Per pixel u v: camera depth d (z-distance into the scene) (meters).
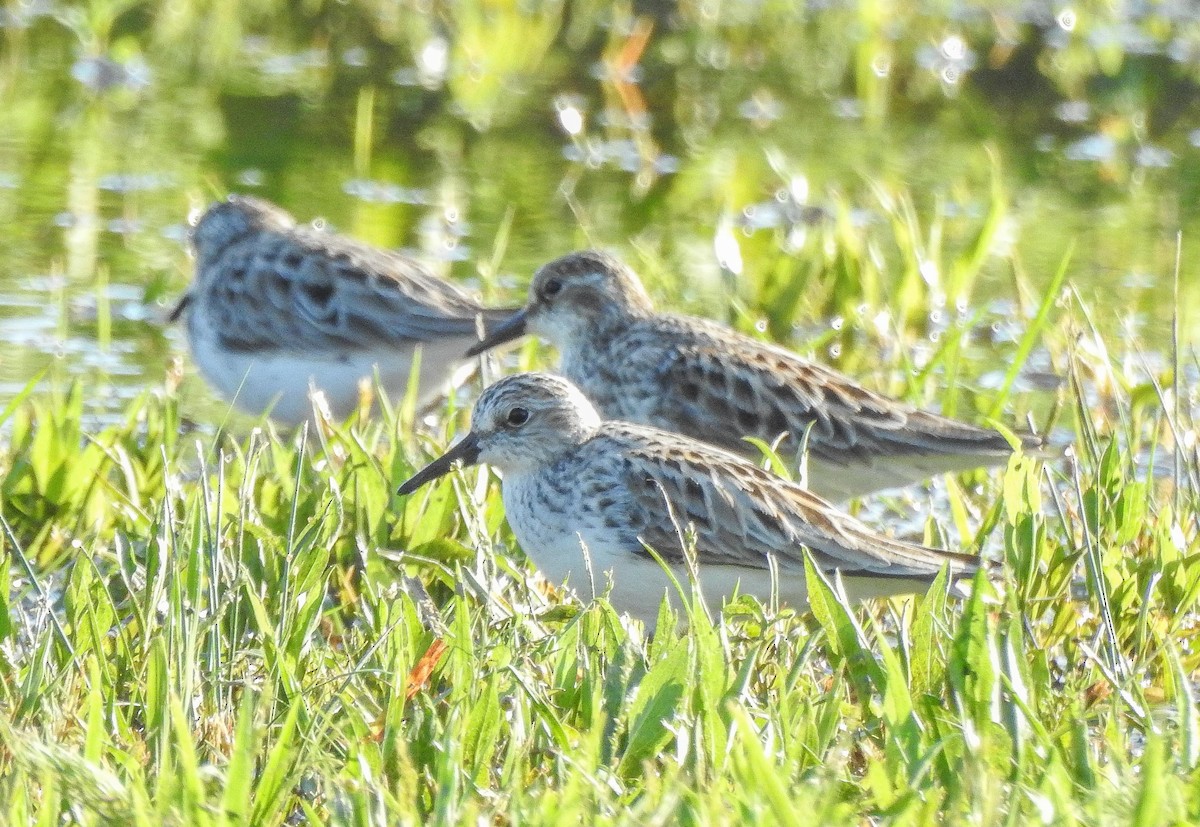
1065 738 7.84
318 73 23.03
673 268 17.03
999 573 9.85
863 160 20.67
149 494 11.59
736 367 12.30
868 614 9.33
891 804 6.72
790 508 10.02
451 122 21.48
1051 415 12.83
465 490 10.59
